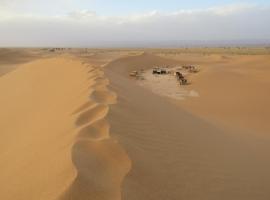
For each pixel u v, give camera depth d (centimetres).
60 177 315
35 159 427
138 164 370
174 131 595
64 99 845
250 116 1609
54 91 1096
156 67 4981
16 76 1911
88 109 579
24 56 6762
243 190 416
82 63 1552
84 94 753
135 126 532
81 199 274
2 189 366
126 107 646
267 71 3369
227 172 462
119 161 364
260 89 2358
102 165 347
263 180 477
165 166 405
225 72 3198
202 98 2131
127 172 341
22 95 1278
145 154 415
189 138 587
